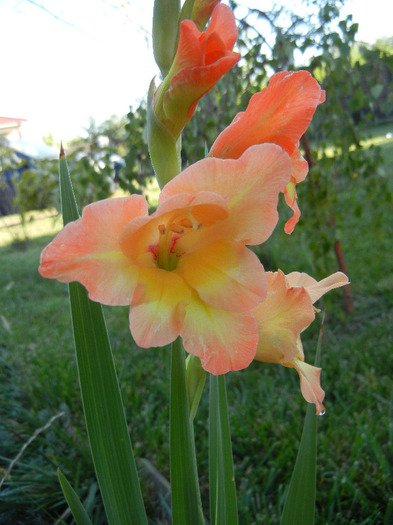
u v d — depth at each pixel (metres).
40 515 0.42
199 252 0.19
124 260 0.18
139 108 0.70
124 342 0.76
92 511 0.41
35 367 0.67
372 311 0.75
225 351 0.18
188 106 0.19
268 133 0.20
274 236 0.91
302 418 0.51
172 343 0.21
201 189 0.18
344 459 0.45
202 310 0.18
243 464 0.46
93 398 0.22
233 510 0.25
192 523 0.22
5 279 1.25
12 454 0.48
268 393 0.57
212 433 0.28
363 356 0.61
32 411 0.54
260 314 0.22
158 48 0.21
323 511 0.39
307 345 0.69
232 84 0.70
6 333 0.82
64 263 0.17
